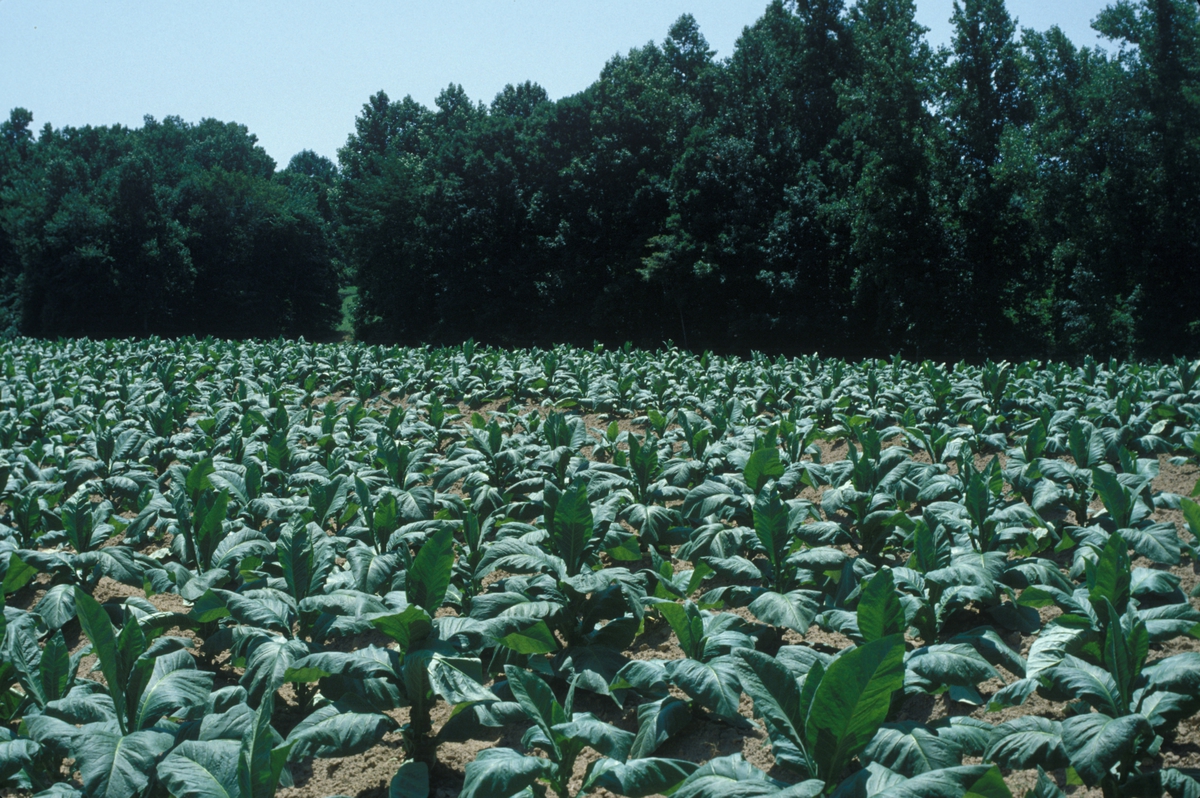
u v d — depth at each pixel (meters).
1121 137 36.62
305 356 23.64
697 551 7.25
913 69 39.38
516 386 17.95
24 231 63.97
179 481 9.76
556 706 4.65
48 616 6.52
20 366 22.20
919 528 6.21
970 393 13.77
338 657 4.95
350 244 60.28
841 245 43.41
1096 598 5.20
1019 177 37.03
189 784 3.98
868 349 44.88
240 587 6.97
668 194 49.62
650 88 51.31
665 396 15.68
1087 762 3.94
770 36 51.59
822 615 5.71
